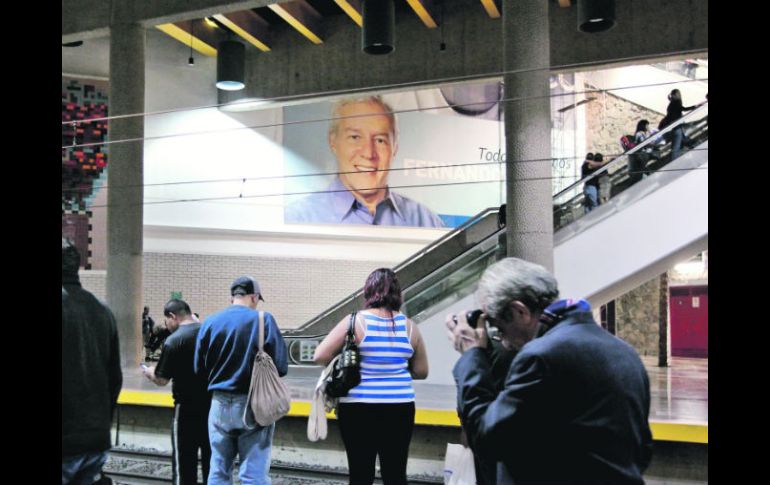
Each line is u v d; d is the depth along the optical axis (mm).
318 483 6156
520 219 9242
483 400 1974
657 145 9898
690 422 5578
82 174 16203
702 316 17812
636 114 19984
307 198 17953
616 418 1744
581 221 9555
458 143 19047
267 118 17688
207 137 17109
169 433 7645
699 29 13180
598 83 19750
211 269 17203
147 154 16734
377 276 3488
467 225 12391
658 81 19891
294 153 17891
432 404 6906
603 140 19656
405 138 18703
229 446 3994
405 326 3473
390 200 18516
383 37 12438
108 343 2656
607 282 9266
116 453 7316
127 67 12578
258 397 3830
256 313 3988
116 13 12711
